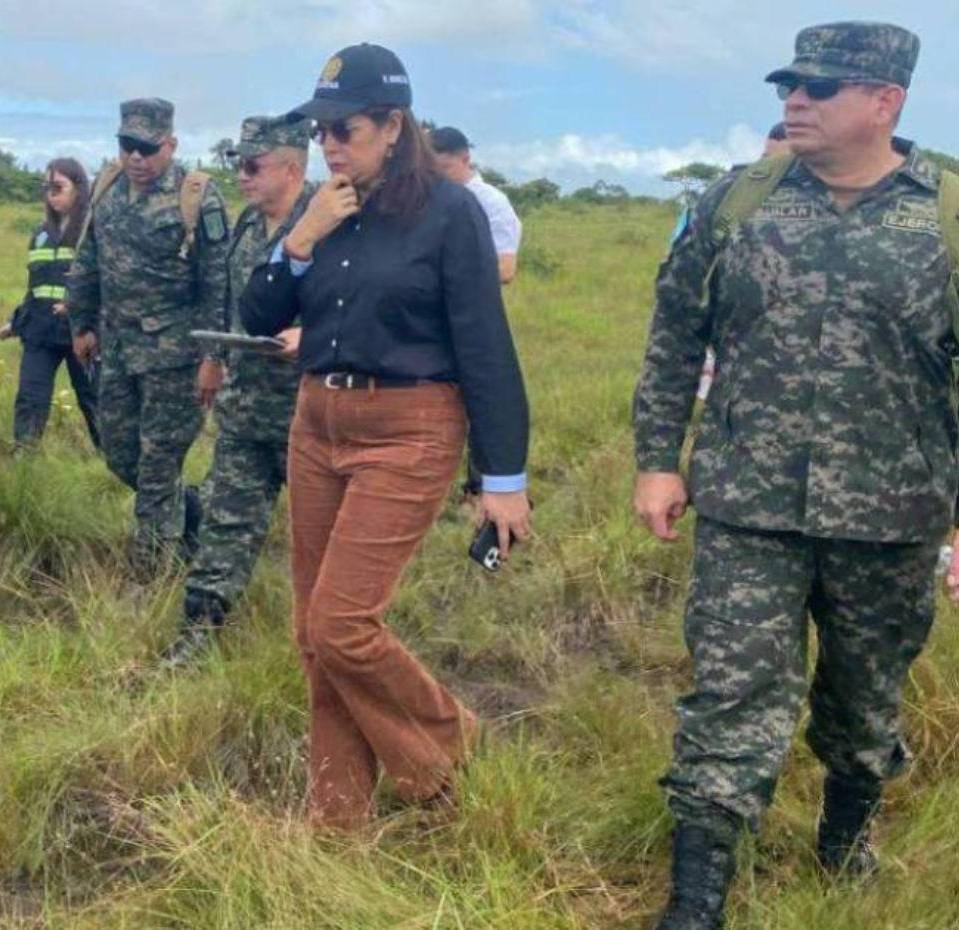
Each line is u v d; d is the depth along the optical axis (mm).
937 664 4254
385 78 3320
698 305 3102
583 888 3314
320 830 3408
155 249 5344
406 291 3336
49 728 3934
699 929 2910
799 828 3561
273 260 3535
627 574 5398
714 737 2973
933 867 3295
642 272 20203
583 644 5031
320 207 3371
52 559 5418
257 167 4750
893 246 2895
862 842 3395
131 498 6137
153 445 5500
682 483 3191
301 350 3529
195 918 3080
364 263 3365
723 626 2994
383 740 3527
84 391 6926
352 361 3381
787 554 3014
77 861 3467
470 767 3600
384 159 3363
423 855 3389
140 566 5469
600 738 4020
